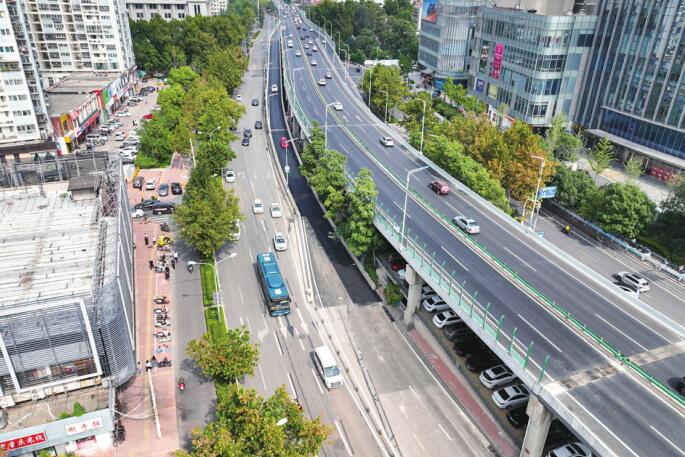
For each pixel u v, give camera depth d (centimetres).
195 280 6938
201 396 5041
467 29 16175
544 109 11694
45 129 10800
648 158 10300
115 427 4509
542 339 4531
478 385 5138
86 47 15262
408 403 5031
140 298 6469
